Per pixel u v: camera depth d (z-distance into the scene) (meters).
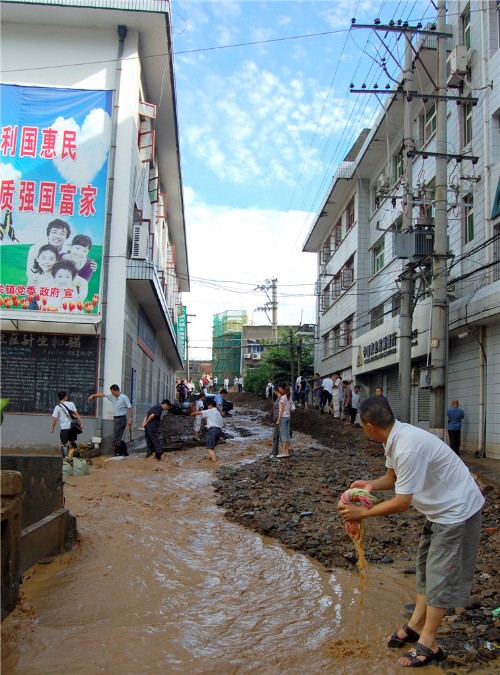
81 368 14.30
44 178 14.69
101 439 13.99
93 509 7.58
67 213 14.64
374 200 25.62
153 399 23.55
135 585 4.97
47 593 4.73
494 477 10.84
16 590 4.21
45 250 14.44
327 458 12.98
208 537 6.73
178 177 25.34
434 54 17.17
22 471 5.65
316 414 23.09
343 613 4.44
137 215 16.38
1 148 14.69
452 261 16.19
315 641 3.93
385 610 4.50
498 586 4.98
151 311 19.50
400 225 22.00
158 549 6.04
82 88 15.26
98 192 14.80
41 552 5.07
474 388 14.88
